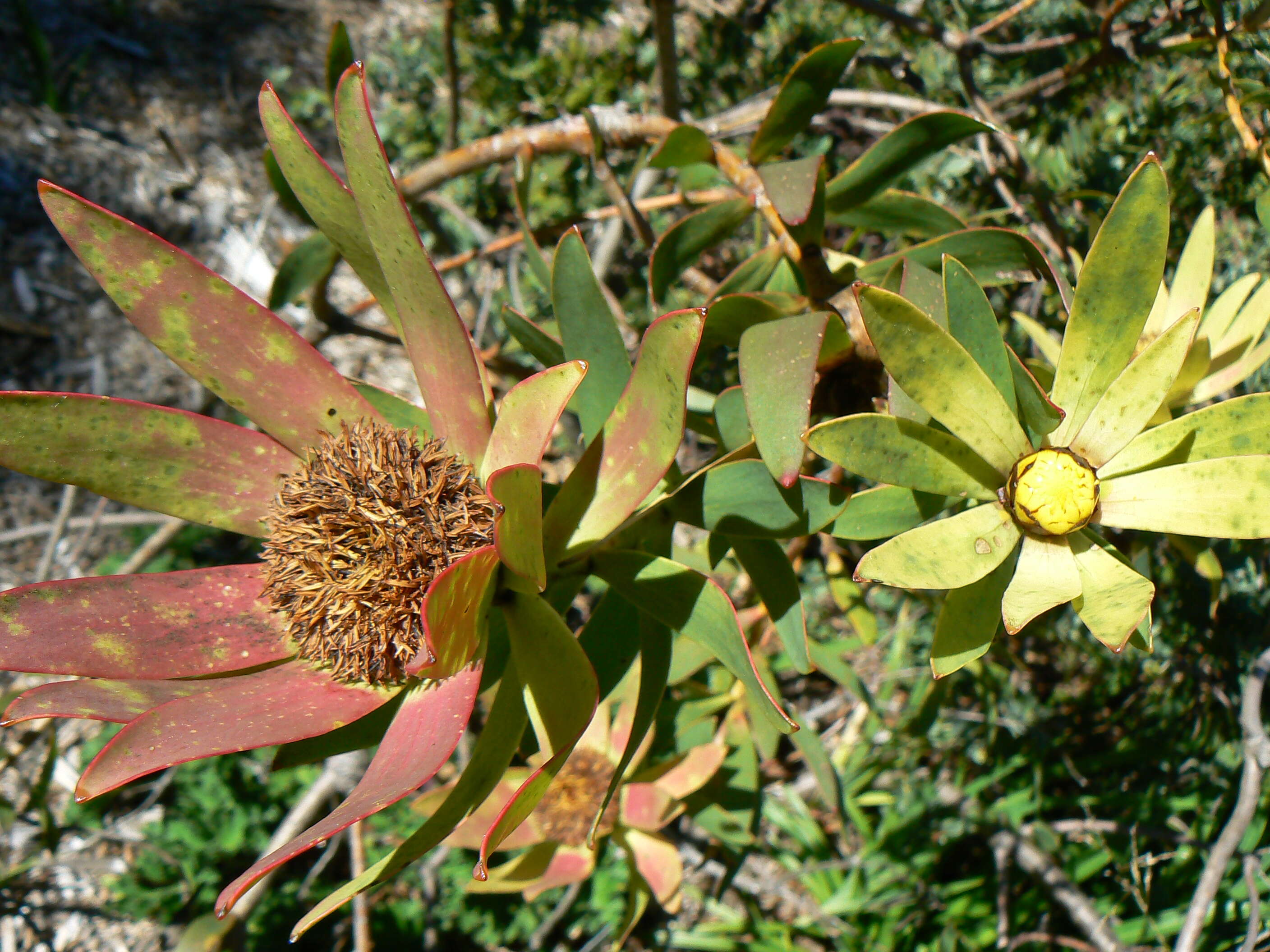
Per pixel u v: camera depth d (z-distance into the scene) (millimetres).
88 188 950
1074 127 396
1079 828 498
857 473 204
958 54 358
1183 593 395
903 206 290
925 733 470
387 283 224
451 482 225
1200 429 209
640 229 308
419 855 193
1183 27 355
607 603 248
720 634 216
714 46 574
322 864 517
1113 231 196
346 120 195
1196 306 254
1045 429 207
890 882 555
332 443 232
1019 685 594
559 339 284
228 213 976
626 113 326
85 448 225
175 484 235
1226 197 359
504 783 405
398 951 584
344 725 220
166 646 224
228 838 588
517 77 634
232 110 1062
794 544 410
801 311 268
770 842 616
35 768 646
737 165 283
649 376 209
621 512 225
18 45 1048
